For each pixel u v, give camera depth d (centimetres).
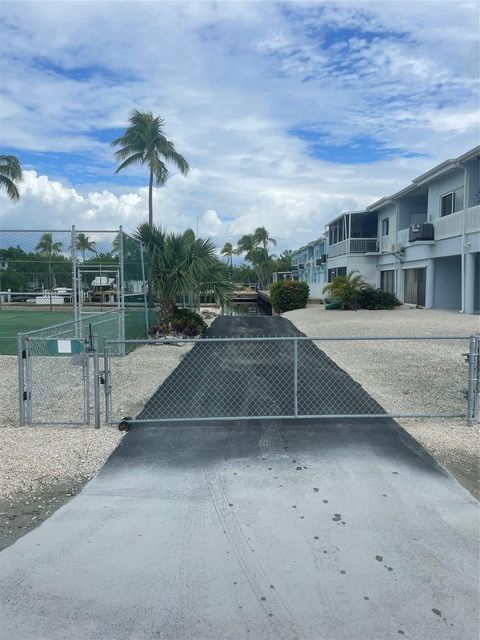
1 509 401
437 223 2178
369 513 387
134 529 366
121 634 265
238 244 7000
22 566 323
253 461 491
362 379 884
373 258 3133
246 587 300
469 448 529
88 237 1388
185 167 2728
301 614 278
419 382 856
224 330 1772
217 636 263
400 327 1650
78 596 294
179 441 551
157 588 300
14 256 1903
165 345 1355
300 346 1282
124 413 673
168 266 1430
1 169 2789
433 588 299
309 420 627
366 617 275
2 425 623
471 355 606
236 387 820
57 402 740
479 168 1891
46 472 469
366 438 558
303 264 5756
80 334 1077
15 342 1414
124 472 466
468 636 262
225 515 385
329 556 331
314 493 421
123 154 2659
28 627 270
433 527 368
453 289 2291
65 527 370
